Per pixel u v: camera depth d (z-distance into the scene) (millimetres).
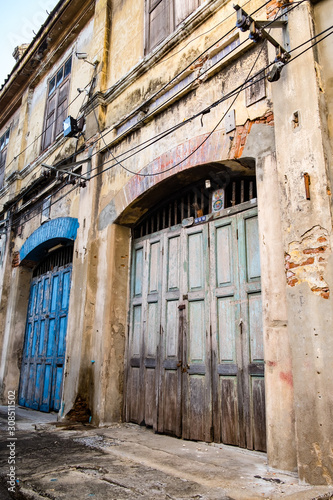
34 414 6785
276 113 3627
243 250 4309
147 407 5027
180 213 5590
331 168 3229
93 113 6902
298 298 3123
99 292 5844
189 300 4805
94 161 6547
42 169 8758
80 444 4160
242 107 4223
